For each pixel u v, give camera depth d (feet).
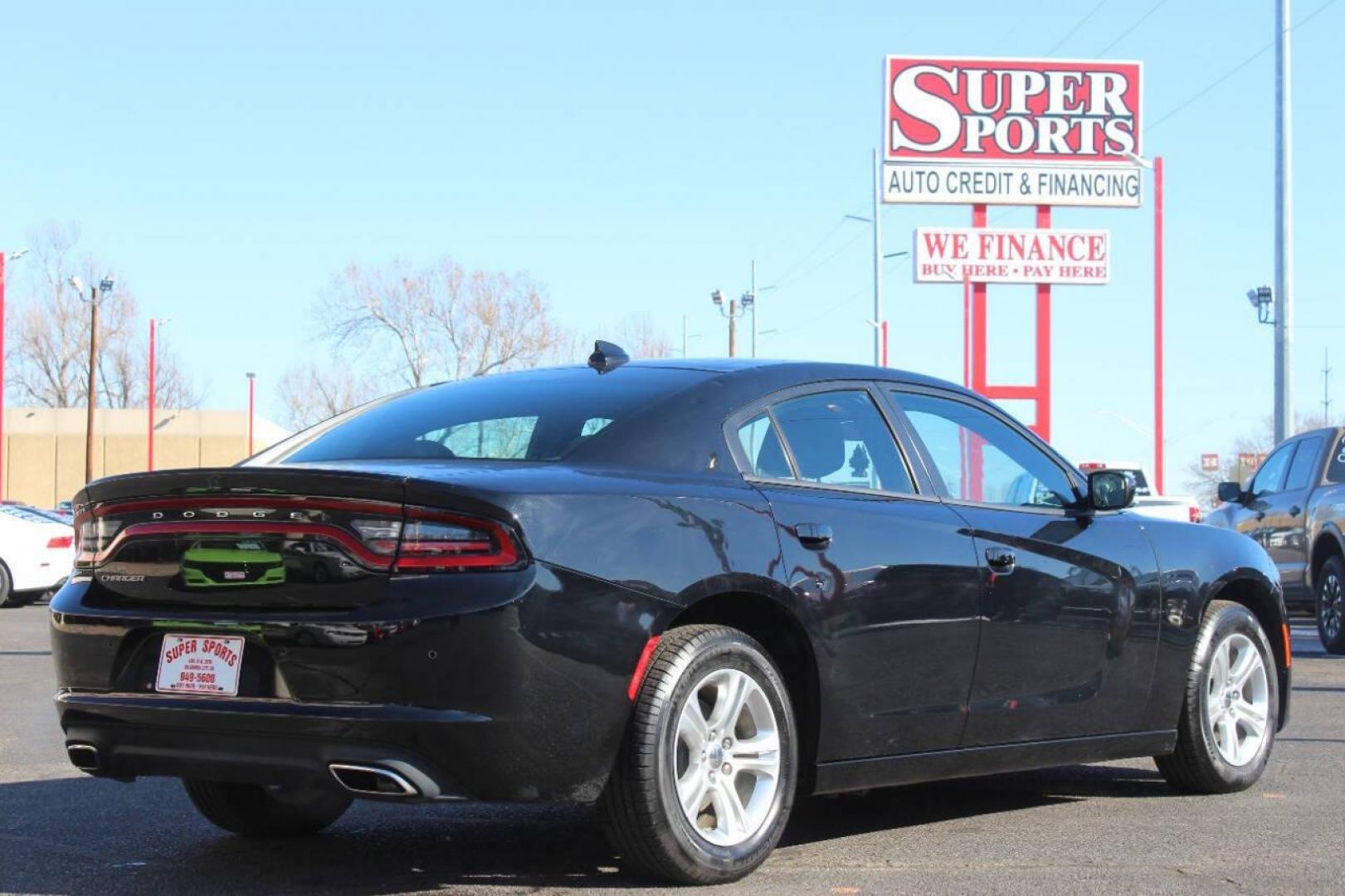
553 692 14.42
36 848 17.92
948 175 124.77
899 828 19.21
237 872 16.66
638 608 14.98
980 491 19.34
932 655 17.72
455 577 14.29
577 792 14.74
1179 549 21.34
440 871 16.63
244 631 14.69
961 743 18.25
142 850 17.80
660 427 16.49
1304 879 16.42
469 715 14.08
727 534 15.92
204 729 14.79
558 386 17.75
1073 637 19.48
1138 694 20.52
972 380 125.90
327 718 14.15
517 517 14.43
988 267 126.21
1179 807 20.76
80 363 284.82
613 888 15.70
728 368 17.93
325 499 14.62
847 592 16.83
